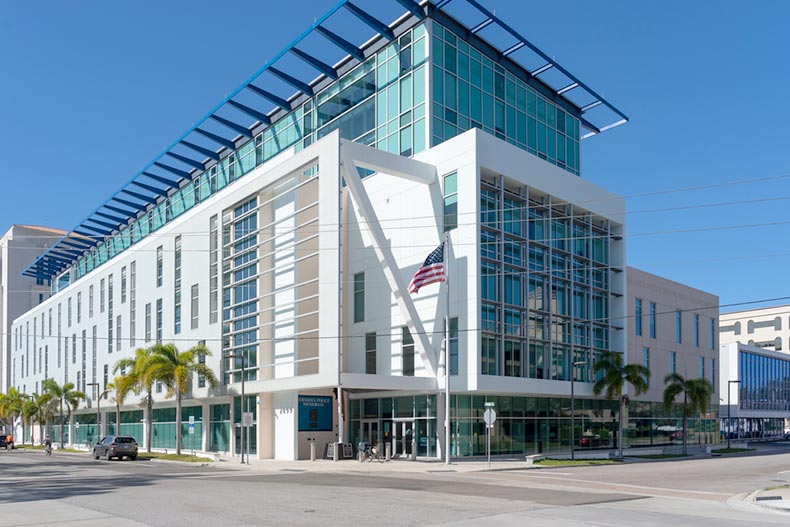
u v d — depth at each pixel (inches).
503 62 1961.1
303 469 1393.9
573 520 604.1
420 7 1742.1
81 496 823.1
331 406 1803.6
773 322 4739.2
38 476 1219.2
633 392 2223.2
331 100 1999.3
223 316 2000.5
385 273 1610.5
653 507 721.6
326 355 1547.7
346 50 1883.6
